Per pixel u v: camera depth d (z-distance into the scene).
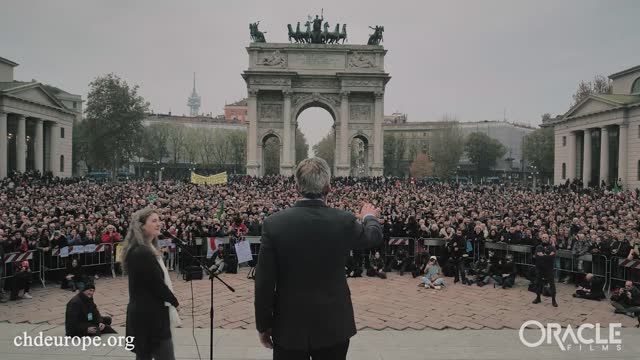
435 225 27.28
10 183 58.81
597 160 92.12
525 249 24.70
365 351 12.84
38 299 19.84
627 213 34.12
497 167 177.00
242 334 14.43
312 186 5.55
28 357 11.78
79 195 46.34
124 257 7.84
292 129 89.69
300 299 5.16
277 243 5.22
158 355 7.88
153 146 149.75
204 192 54.81
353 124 90.75
